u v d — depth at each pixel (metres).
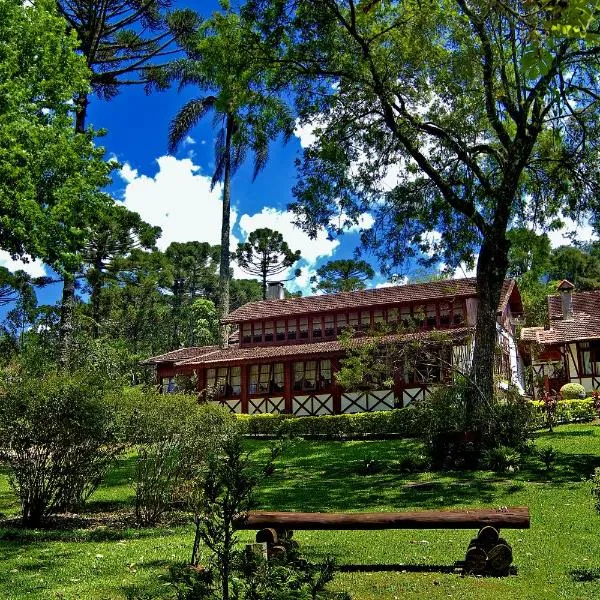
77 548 9.26
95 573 7.64
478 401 19.30
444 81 19.75
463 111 20.55
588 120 20.25
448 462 17.75
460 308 34.12
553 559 7.85
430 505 12.75
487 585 6.71
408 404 30.61
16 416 10.76
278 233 63.91
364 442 24.56
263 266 64.19
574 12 4.07
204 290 87.25
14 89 20.75
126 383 26.27
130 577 7.33
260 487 16.11
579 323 37.06
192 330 72.44
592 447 19.03
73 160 22.39
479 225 20.58
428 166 20.39
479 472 16.69
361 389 32.00
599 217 21.09
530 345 34.88
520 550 8.41
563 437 21.30
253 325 39.75
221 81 20.86
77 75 23.98
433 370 29.20
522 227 22.55
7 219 19.66
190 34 32.44
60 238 21.89
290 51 20.20
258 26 19.92
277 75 20.81
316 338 37.59
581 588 6.46
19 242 20.94
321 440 26.19
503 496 13.35
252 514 7.66
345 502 13.54
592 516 10.74
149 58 32.38
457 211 21.70
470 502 12.84
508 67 20.20
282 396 34.84
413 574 7.27
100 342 30.08
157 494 11.61
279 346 37.25
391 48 19.61
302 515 7.56
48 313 28.16
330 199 21.20
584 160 20.52
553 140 21.08
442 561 7.93
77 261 22.42
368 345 25.00
